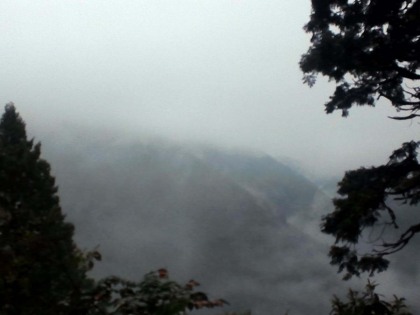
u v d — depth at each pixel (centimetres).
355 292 641
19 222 462
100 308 384
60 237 441
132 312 371
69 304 393
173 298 374
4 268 404
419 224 1531
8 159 675
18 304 401
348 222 1505
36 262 420
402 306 624
